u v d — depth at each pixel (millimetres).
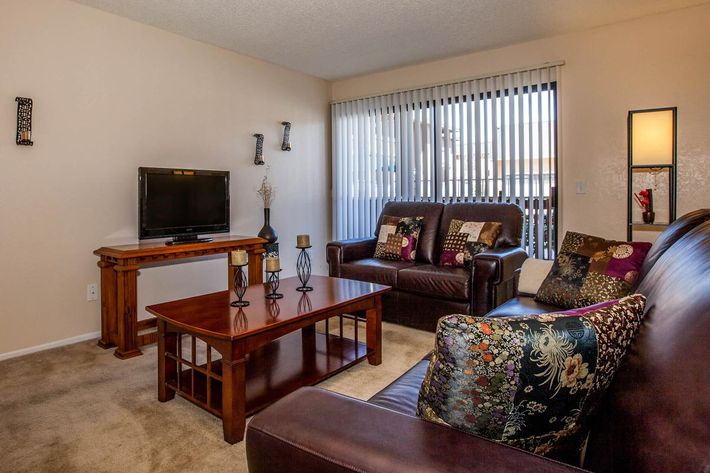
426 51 4227
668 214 3447
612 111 3648
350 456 772
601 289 2143
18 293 2936
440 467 720
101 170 3312
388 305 3543
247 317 2062
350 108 5168
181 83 3809
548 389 754
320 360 2486
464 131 4367
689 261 1044
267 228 4348
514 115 4078
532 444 812
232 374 1835
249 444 903
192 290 3982
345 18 3439
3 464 1701
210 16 3387
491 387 754
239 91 4293
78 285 3215
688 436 631
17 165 2902
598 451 843
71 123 3141
